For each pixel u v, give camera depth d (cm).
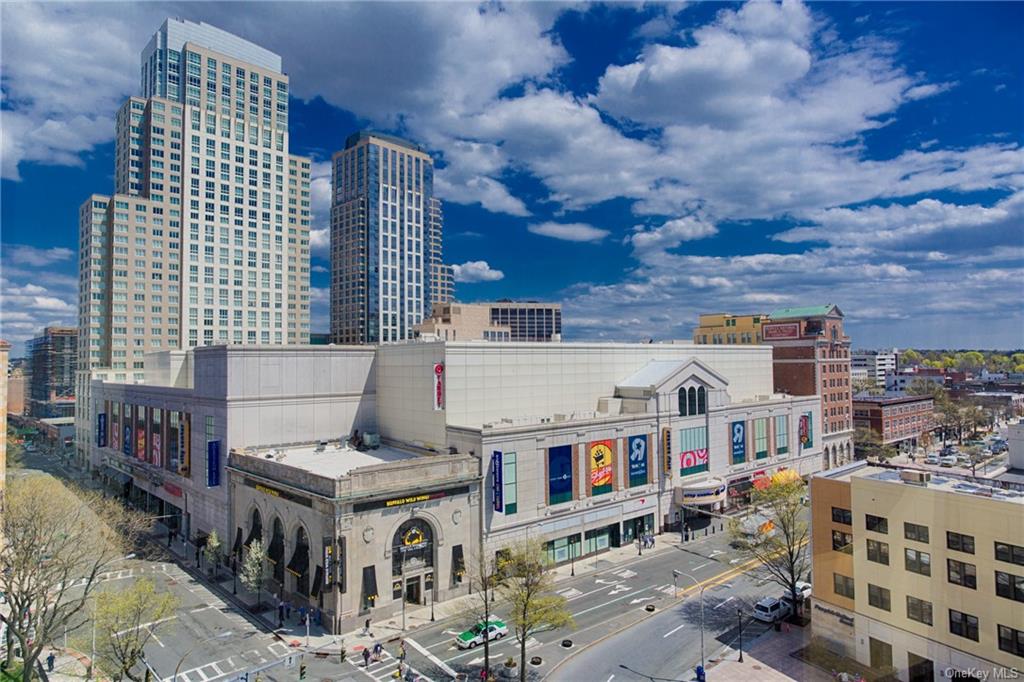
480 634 4756
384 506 5294
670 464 7738
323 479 5191
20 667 4425
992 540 2692
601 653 4509
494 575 5059
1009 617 2633
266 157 14912
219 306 14062
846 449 11238
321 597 5144
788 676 3959
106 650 4328
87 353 12669
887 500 3262
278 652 4628
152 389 8581
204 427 7106
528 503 6291
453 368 6556
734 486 8694
